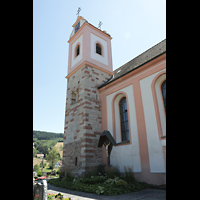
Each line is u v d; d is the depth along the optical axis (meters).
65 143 15.37
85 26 18.17
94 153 13.16
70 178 11.81
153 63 11.40
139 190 8.33
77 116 14.90
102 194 7.54
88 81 15.59
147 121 10.85
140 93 11.87
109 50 19.50
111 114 14.03
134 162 10.85
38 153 112.69
